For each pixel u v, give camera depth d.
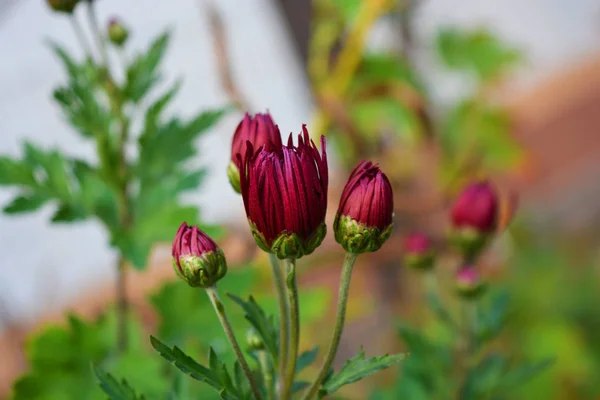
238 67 1.11
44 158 0.34
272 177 0.25
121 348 0.35
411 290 0.61
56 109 1.06
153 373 0.34
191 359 0.26
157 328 0.35
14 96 1.08
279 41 1.10
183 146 0.33
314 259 0.53
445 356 0.37
